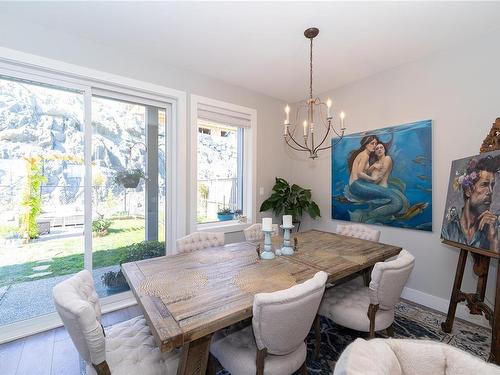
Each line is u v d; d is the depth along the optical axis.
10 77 2.06
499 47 2.12
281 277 1.51
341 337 2.02
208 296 1.26
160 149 2.89
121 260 2.66
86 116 2.37
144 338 1.32
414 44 2.35
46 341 2.00
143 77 2.60
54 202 2.29
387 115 2.89
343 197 3.35
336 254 1.97
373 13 1.92
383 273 1.50
